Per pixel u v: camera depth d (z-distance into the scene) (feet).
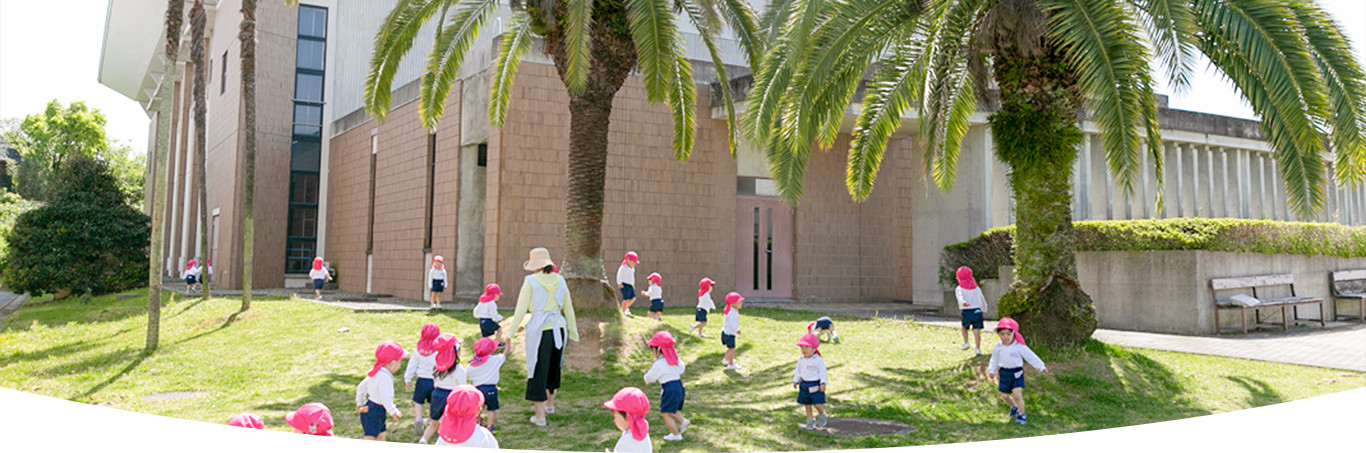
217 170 95.96
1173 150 63.46
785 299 65.98
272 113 87.30
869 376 28.55
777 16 41.09
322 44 91.56
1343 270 49.21
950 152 37.17
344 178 85.46
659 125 60.85
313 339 37.60
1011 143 28.40
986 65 30.58
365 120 80.89
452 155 62.34
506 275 55.57
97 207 73.51
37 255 70.23
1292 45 22.27
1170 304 41.81
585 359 31.04
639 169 59.88
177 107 120.57
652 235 59.82
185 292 73.87
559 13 36.37
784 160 31.63
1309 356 30.96
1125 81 23.62
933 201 64.85
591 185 37.24
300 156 89.35
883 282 68.03
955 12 29.12
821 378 20.62
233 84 89.61
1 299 79.56
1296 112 22.24
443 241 62.18
